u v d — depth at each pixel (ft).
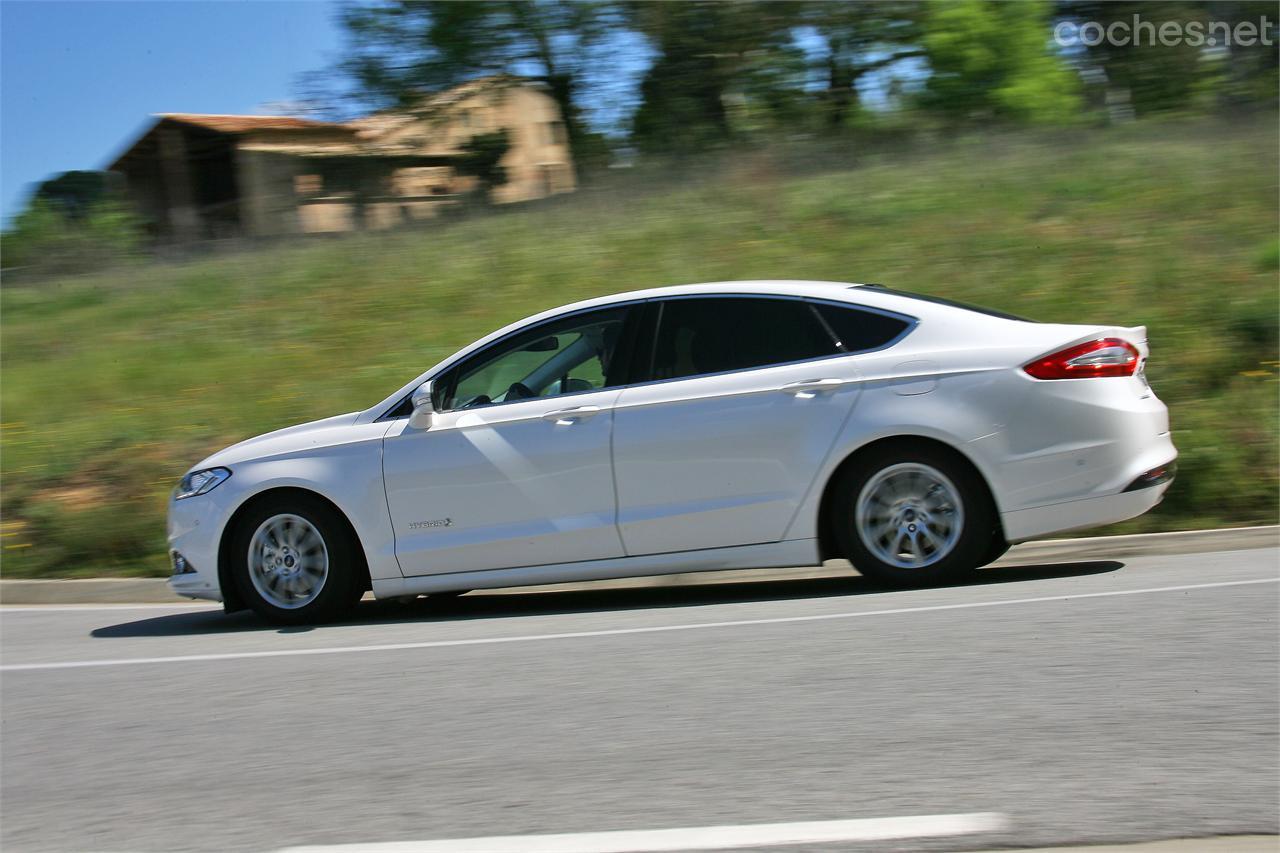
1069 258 45.19
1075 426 20.34
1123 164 62.28
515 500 21.98
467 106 126.41
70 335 57.67
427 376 23.09
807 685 15.87
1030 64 131.03
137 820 13.24
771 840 11.23
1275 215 47.96
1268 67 134.21
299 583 23.22
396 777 13.79
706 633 19.27
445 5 121.08
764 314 21.79
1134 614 18.22
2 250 95.09
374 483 22.50
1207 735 13.04
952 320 21.18
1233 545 25.13
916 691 15.25
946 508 20.71
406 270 59.52
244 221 128.67
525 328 22.86
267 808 13.20
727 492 21.26
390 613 24.36
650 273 51.52
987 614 18.78
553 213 73.67
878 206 58.34
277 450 23.26
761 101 126.00
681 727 14.66
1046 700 14.55
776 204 62.34
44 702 18.76
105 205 102.99
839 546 21.27
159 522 31.42
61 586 29.60
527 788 13.08
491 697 16.65
